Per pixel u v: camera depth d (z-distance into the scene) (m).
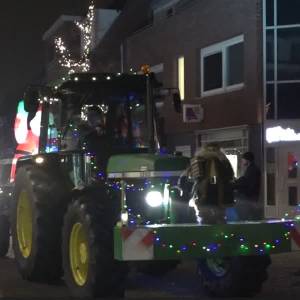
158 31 23.67
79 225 8.24
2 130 31.25
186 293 8.77
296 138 18.52
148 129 9.35
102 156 9.12
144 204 8.16
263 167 18.64
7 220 12.32
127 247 7.48
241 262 8.33
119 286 7.98
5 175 13.70
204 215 7.95
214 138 20.75
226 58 20.27
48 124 10.16
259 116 18.72
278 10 18.77
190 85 21.75
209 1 20.77
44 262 9.23
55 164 9.64
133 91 9.55
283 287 9.19
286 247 7.97
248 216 9.32
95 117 9.30
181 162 8.36
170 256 7.54
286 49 18.73
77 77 9.45
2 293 8.77
